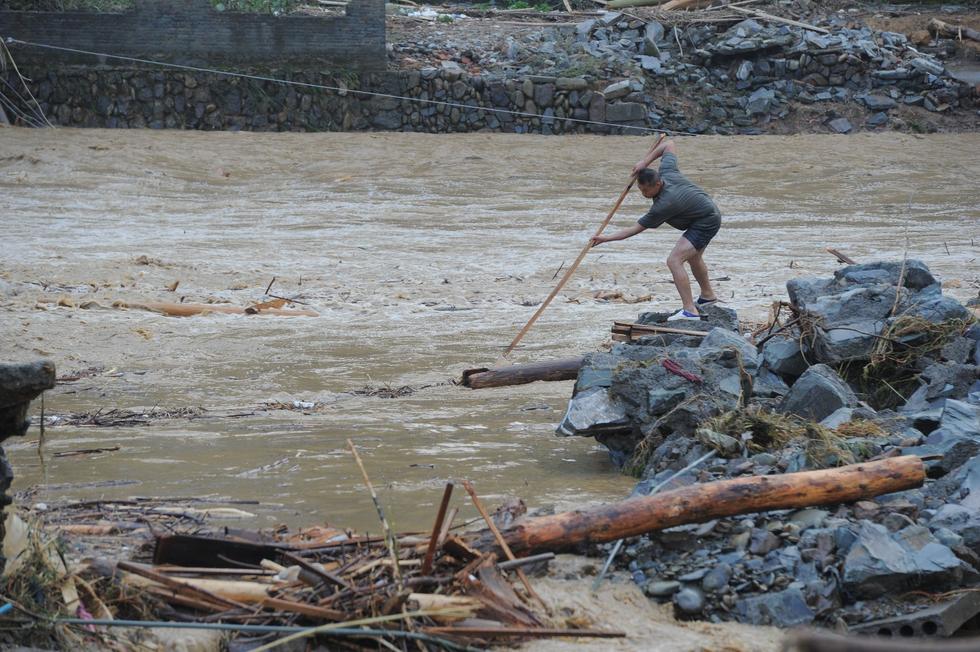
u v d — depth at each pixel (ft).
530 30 214.90
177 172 164.66
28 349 70.38
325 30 190.70
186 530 33.12
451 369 66.49
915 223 144.77
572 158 178.81
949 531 30.48
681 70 204.13
